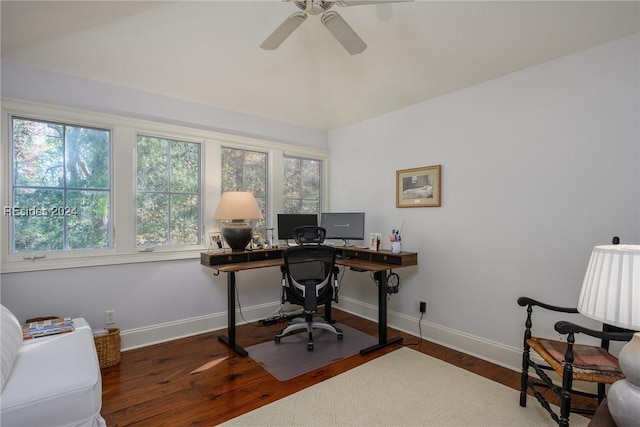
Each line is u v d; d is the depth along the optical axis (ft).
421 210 10.59
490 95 8.80
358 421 6.20
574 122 7.34
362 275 12.72
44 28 7.27
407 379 7.75
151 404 6.70
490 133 8.81
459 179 9.53
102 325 8.89
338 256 12.14
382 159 11.93
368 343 9.96
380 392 7.18
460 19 7.57
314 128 13.80
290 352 9.27
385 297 9.77
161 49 8.63
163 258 9.86
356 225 12.05
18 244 7.95
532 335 8.01
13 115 7.80
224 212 10.13
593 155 7.09
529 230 8.07
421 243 10.57
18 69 7.77
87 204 8.85
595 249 4.21
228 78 10.16
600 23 6.62
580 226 7.27
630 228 6.63
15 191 7.90
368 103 11.60
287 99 11.82
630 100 6.61
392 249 10.53
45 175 8.29
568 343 5.31
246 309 11.77
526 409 6.58
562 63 7.49
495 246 8.72
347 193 13.38
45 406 4.33
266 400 6.87
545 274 7.81
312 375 7.95
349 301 13.23
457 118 9.57
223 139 11.10
